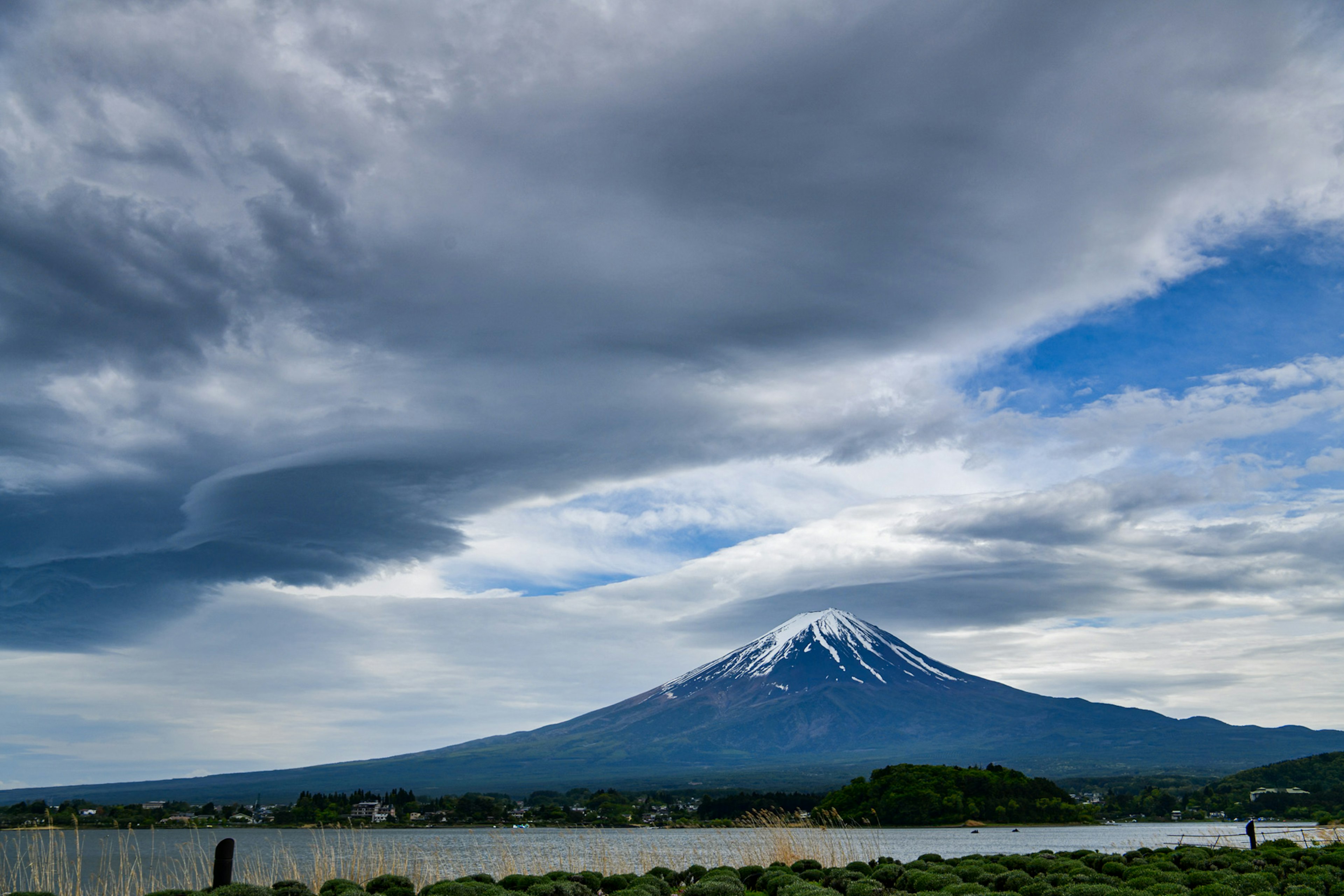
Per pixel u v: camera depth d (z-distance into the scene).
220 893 18.81
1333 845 37.97
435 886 21.97
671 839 61.78
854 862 28.80
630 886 24.92
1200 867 29.12
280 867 25.89
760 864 32.59
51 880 20.66
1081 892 22.34
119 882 21.59
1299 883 24.70
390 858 29.06
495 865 33.97
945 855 81.69
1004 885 25.02
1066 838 133.38
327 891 22.00
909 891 24.78
